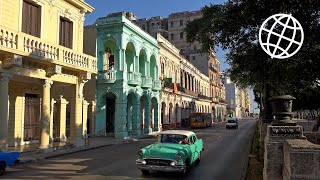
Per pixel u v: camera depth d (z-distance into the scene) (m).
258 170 11.40
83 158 16.44
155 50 40.19
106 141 26.53
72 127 21.55
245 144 23.36
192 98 61.19
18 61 15.66
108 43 33.00
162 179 10.95
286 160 6.30
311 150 5.39
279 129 7.33
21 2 17.20
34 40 16.70
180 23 81.38
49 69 18.39
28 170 12.78
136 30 34.03
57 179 10.90
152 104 40.41
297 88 9.59
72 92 21.69
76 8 22.31
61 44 20.84
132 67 35.41
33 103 21.53
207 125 55.03
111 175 11.64
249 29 8.10
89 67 21.64
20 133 20.25
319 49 7.07
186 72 57.28
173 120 48.19
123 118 30.91
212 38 8.63
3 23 16.03
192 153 12.72
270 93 15.38
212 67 81.56
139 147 22.47
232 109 116.75
